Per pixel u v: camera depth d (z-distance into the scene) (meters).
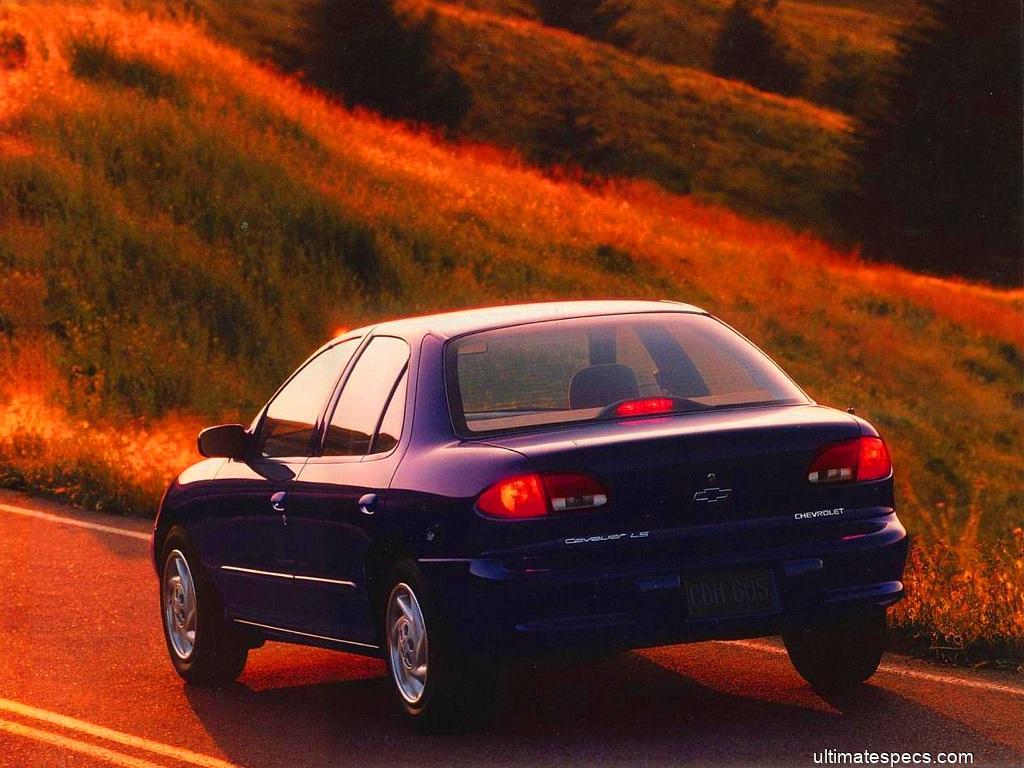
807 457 7.18
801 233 85.56
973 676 8.53
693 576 6.96
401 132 70.25
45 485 18.86
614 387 7.50
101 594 12.20
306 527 8.19
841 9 142.50
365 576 7.68
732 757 6.96
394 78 78.44
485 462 7.07
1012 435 43.53
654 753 7.08
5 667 9.77
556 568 6.87
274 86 54.28
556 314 8.12
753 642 9.71
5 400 27.34
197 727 8.16
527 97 95.88
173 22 58.16
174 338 33.28
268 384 33.06
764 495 7.10
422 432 7.53
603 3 108.94
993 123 81.31
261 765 7.29
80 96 43.66
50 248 35.19
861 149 83.62
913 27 83.06
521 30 104.00
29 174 37.78
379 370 8.20
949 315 55.47
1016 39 81.44
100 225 36.62
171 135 43.06
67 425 23.30
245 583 8.88
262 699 8.81
